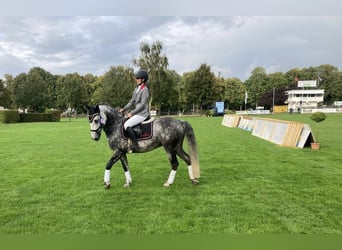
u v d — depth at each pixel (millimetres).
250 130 18625
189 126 5578
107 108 5434
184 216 4051
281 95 79062
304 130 10953
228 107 79125
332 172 6695
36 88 49000
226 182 5875
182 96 63188
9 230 3695
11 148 10992
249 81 87312
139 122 5312
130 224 3807
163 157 8766
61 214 4176
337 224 3781
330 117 32719
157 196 4969
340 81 81688
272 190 5273
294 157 8680
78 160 8453
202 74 54188
